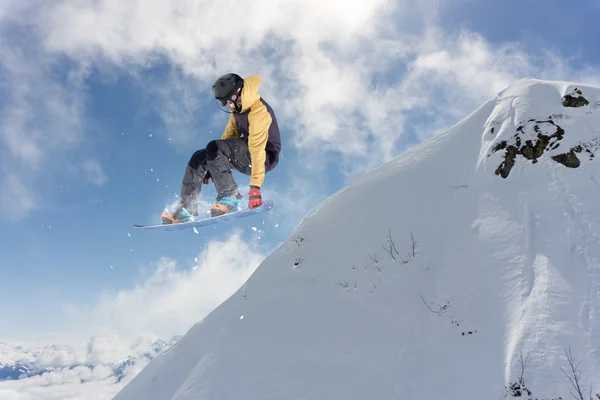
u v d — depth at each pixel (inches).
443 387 218.8
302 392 247.6
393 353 249.4
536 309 227.3
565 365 196.5
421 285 287.6
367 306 291.1
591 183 294.4
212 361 299.4
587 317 214.4
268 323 311.0
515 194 310.8
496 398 199.3
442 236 315.9
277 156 188.4
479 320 244.7
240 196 180.1
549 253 257.1
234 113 180.4
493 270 266.8
